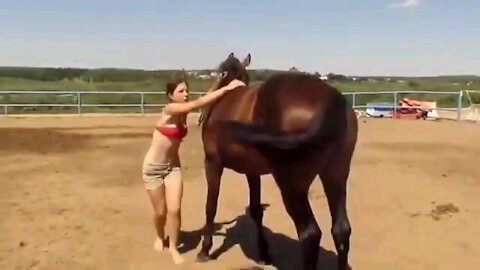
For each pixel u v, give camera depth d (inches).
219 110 191.5
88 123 775.7
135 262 217.0
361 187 342.6
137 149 518.6
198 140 577.3
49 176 382.3
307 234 154.4
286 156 149.5
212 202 211.0
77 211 289.9
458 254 222.5
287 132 149.4
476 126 706.8
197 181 369.4
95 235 250.1
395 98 901.8
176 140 219.1
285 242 242.8
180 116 217.8
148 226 265.7
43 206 298.5
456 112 943.7
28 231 253.4
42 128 702.5
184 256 225.8
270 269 211.3
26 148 520.4
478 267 208.4
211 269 209.8
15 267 208.8
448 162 427.5
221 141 186.5
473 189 333.1
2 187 345.1
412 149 498.9
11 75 3368.6
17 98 1031.6
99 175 388.2
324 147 149.8
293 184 153.6
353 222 269.1
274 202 311.1
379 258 219.6
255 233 256.8
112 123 776.9
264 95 161.2
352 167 408.8
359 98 995.9
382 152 482.0
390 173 385.1
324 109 150.9
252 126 153.3
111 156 474.6
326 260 217.3
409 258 219.0
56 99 1054.4
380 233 251.4
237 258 223.5
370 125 727.7
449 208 285.6
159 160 219.6
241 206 305.3
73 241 240.8
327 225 265.1
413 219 272.7
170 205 219.5
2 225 261.7
